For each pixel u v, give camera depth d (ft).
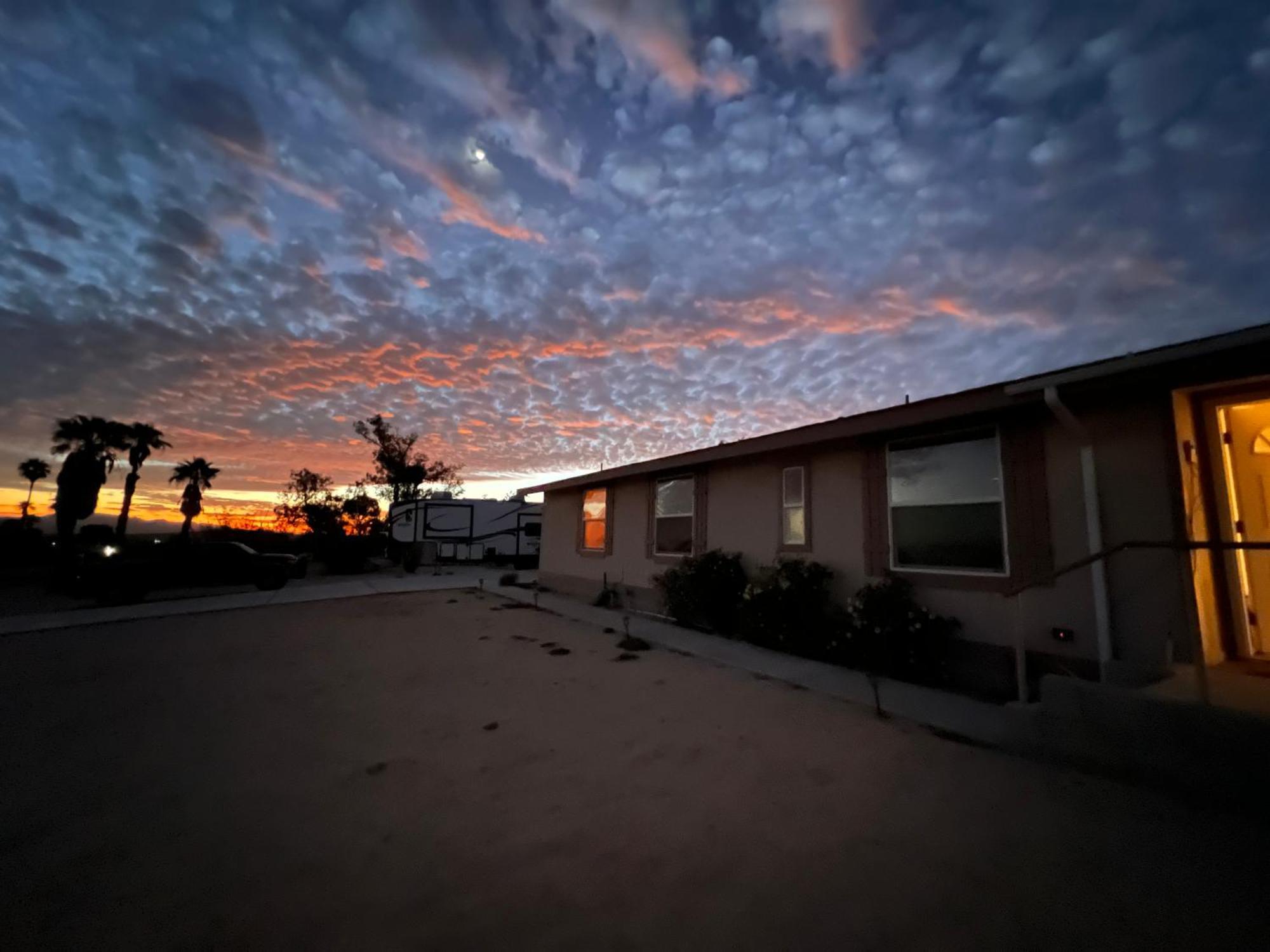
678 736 15.16
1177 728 11.83
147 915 8.16
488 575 66.33
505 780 12.59
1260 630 15.84
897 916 8.13
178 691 19.60
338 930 7.82
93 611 37.24
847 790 12.04
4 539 85.10
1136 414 16.49
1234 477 16.29
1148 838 10.15
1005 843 9.98
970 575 20.06
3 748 14.47
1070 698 13.30
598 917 8.11
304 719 16.66
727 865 9.37
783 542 27.48
